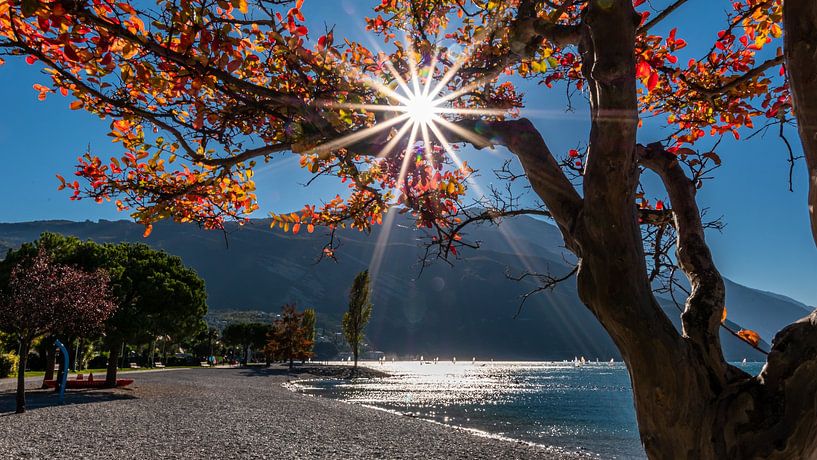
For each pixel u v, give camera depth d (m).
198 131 3.72
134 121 3.84
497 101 4.86
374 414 28.64
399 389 62.25
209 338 120.44
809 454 2.04
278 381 62.22
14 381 39.41
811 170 1.95
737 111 4.60
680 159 3.47
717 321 2.54
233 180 4.45
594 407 44.16
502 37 3.75
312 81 3.62
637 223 2.34
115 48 3.16
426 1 4.54
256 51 3.81
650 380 2.24
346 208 5.00
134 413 22.47
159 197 4.01
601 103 2.22
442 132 3.07
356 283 90.62
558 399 53.06
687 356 2.28
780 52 4.20
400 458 16.02
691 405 2.24
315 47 3.48
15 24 3.17
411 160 3.89
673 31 4.31
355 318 89.69
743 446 2.13
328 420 24.41
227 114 3.75
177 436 17.28
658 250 4.12
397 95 3.69
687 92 4.82
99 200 4.07
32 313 20.17
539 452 18.92
